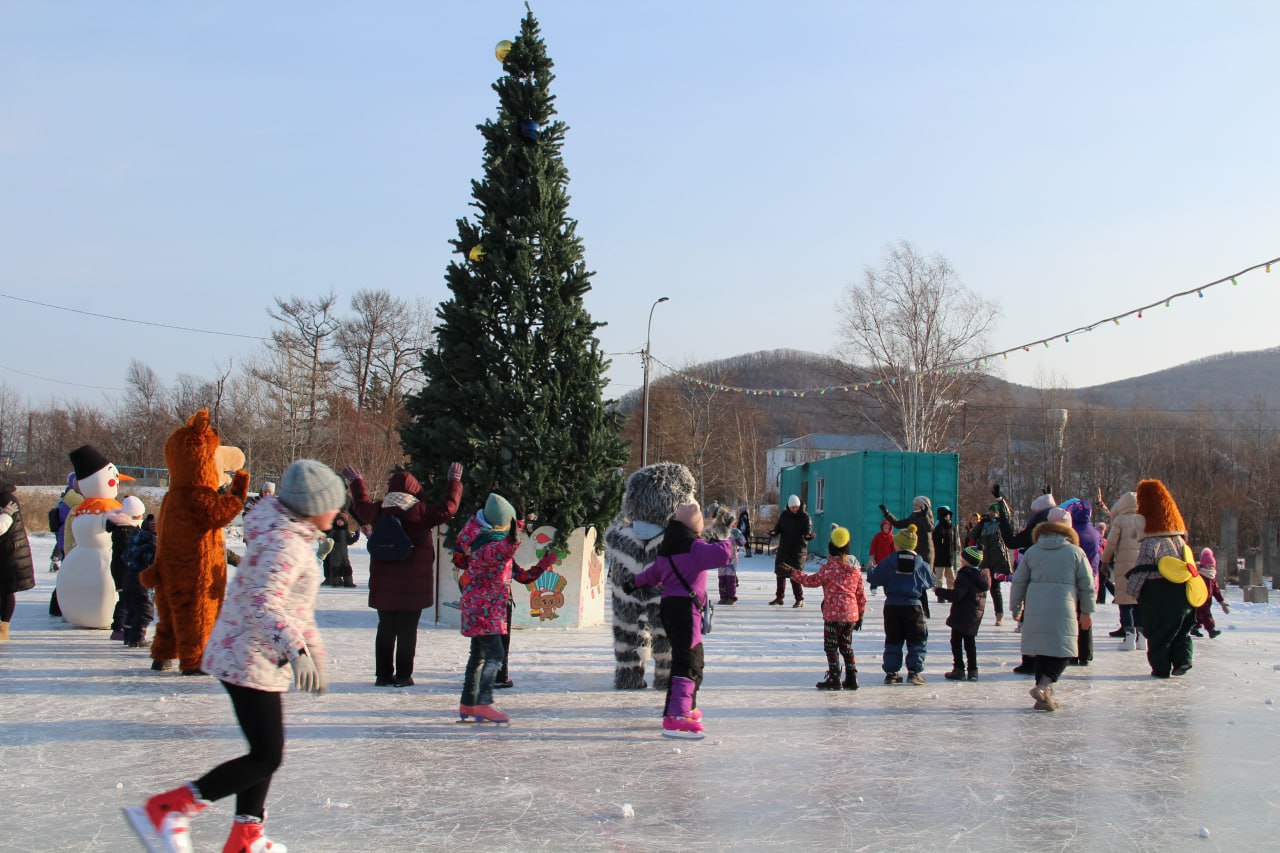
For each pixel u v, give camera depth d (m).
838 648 9.79
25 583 11.56
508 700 8.85
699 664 7.72
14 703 8.30
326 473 4.75
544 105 13.75
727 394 69.81
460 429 12.76
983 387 49.28
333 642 11.91
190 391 64.75
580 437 13.15
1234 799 6.18
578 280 13.51
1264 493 46.50
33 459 67.00
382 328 62.03
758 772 6.65
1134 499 13.22
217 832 5.25
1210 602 14.63
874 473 25.44
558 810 5.75
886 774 6.65
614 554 9.46
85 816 5.47
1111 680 10.66
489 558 8.03
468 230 13.45
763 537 37.97
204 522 9.44
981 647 13.00
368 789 6.10
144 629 11.23
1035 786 6.41
